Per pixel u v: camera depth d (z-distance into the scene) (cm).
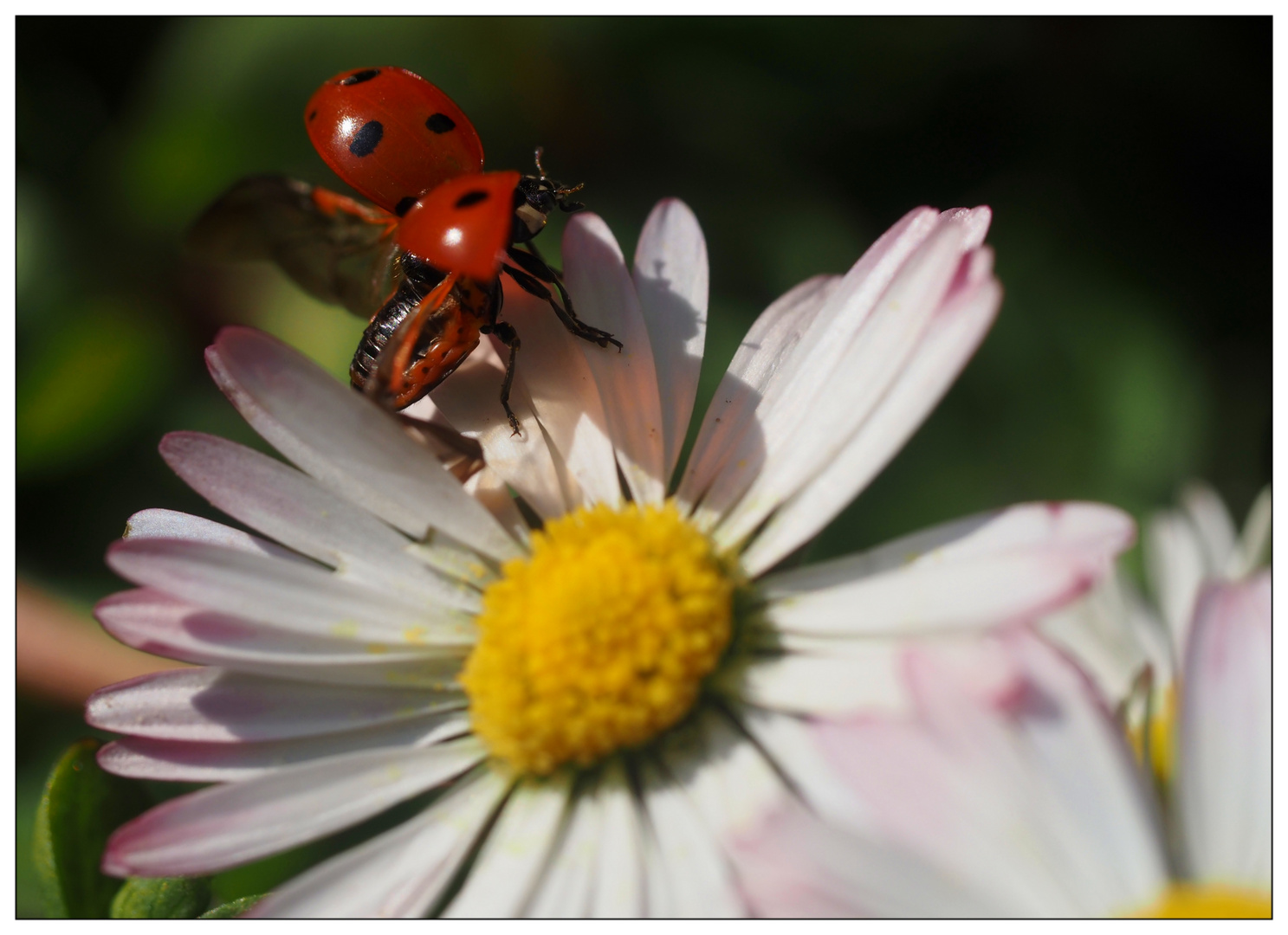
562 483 7
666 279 7
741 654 6
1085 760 6
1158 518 8
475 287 7
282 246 8
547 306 7
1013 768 6
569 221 7
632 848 6
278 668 6
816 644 6
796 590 6
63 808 7
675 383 7
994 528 6
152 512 7
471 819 6
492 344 7
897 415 6
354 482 7
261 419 7
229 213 7
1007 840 6
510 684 6
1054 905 6
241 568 6
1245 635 6
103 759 6
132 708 6
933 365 6
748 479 7
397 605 7
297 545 7
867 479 6
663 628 6
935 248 6
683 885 6
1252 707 6
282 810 6
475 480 7
